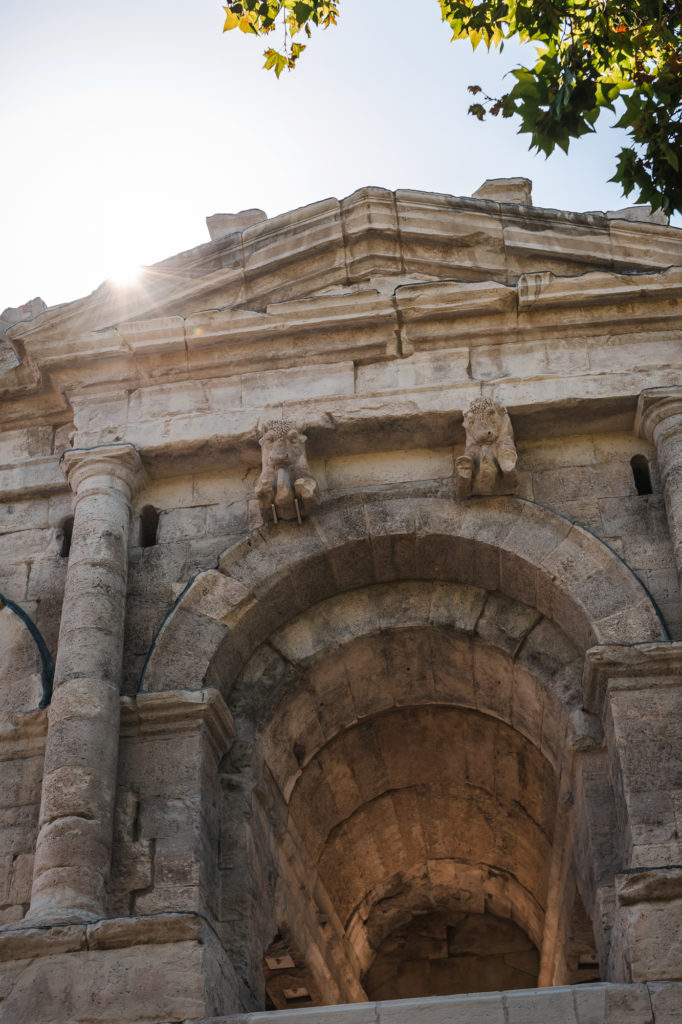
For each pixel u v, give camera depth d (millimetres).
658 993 13570
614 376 18875
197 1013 13922
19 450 20531
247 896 16328
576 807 17141
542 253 20250
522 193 21703
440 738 21391
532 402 18672
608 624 16859
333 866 22656
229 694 18016
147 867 15648
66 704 16469
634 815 15211
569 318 19438
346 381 19422
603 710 16594
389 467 19062
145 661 17484
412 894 25156
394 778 22375
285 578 18078
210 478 19391
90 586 17625
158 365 19969
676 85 16453
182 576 18375
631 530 17969
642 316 19359
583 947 19703
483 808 22859
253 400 19438
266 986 20484
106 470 18875
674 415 18391
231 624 17672
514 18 16984
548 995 13711
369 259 20516
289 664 18391
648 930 14141
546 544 17766
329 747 20562
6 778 16953
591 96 16375
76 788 15766
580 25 16938
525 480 18703
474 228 20391
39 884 15164
